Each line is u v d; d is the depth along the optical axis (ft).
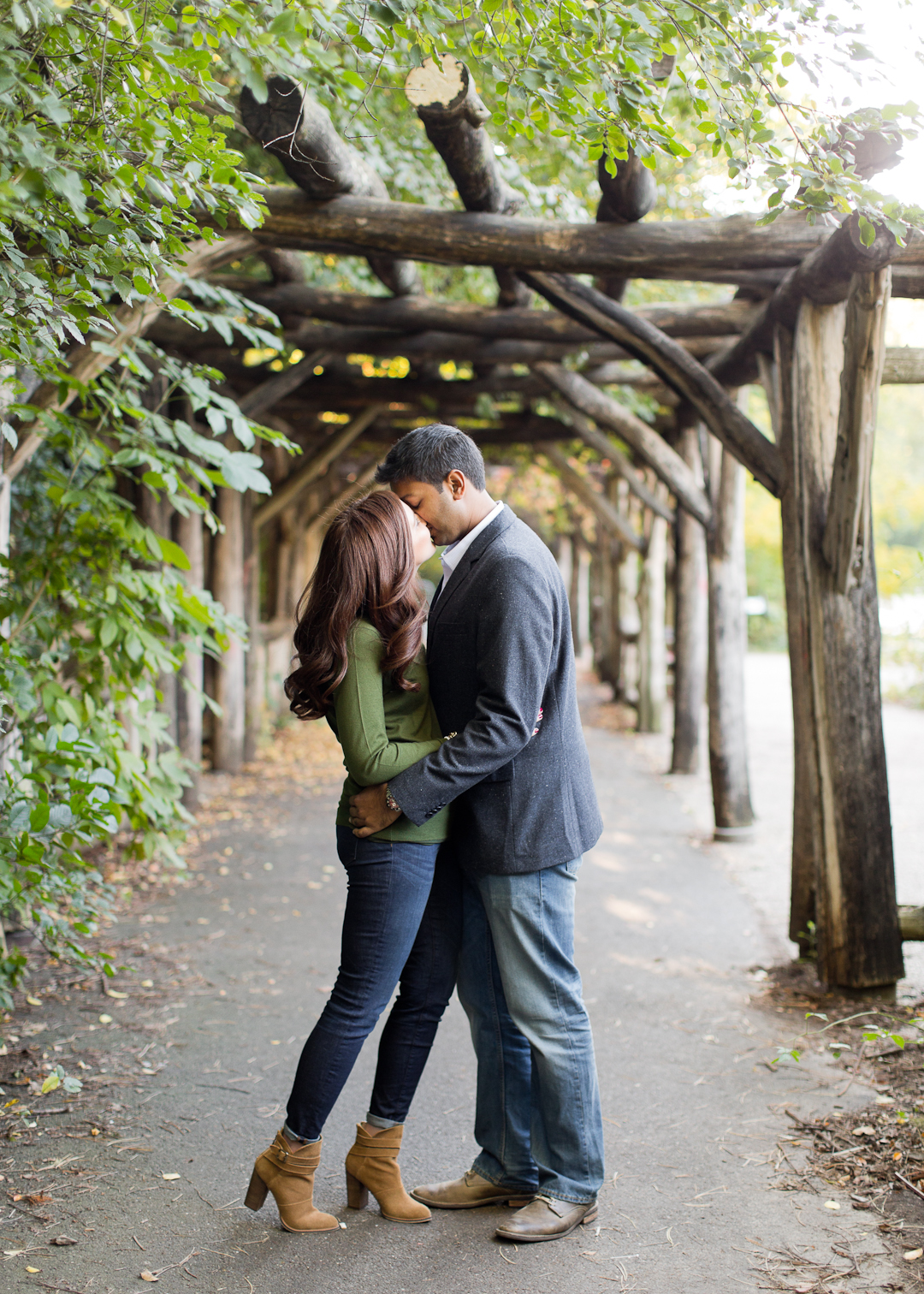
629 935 14.71
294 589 35.53
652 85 7.84
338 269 19.99
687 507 20.51
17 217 5.94
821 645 11.96
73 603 12.23
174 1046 10.62
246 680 28.91
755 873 18.08
